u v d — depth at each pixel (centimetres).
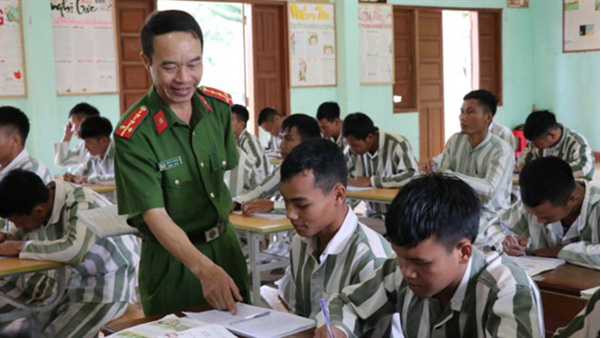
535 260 253
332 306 173
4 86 629
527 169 247
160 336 162
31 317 69
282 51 814
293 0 809
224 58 875
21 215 258
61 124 670
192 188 202
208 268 184
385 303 170
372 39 876
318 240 200
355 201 464
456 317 152
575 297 222
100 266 265
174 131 198
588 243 249
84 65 680
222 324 175
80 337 257
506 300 143
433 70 948
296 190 180
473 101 402
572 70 1012
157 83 190
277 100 819
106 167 503
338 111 558
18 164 328
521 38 1032
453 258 142
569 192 243
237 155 217
